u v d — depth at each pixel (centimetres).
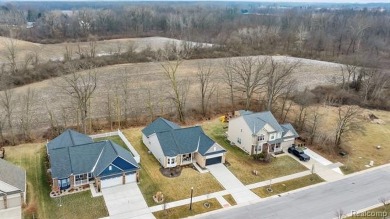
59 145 4634
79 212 3809
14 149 5038
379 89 7950
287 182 4591
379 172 4931
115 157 4247
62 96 7156
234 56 11069
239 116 5428
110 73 8888
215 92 7650
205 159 4812
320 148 5522
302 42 13138
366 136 6094
